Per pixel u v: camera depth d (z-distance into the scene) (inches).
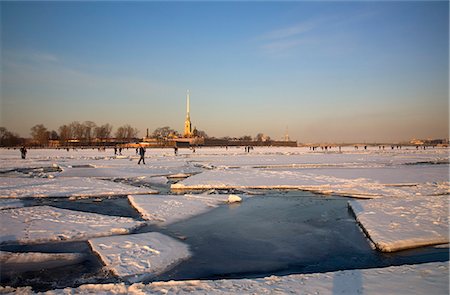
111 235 390.9
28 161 1704.0
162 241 362.9
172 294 227.0
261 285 239.5
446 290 223.6
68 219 455.5
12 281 267.0
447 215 452.1
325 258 318.7
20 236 377.7
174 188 775.1
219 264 303.7
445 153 2854.3
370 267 294.4
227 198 625.3
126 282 263.6
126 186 777.6
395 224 407.2
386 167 1309.1
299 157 2156.7
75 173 1092.5
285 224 445.1
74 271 286.0
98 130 5999.0
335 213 510.9
